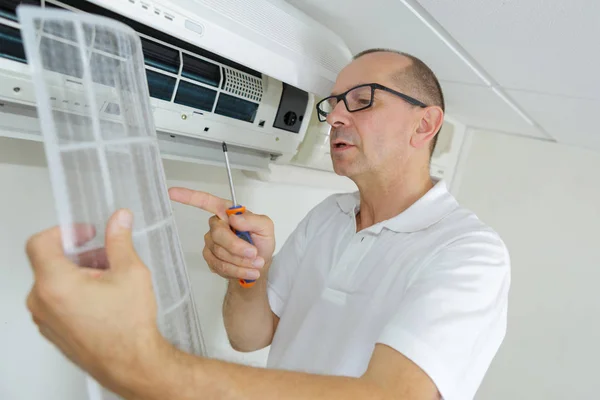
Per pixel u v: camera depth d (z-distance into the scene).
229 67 0.96
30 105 0.71
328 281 0.92
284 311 1.03
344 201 1.08
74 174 0.39
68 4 0.69
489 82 1.35
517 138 2.25
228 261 0.79
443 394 0.54
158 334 0.38
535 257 2.17
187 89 0.90
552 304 2.11
